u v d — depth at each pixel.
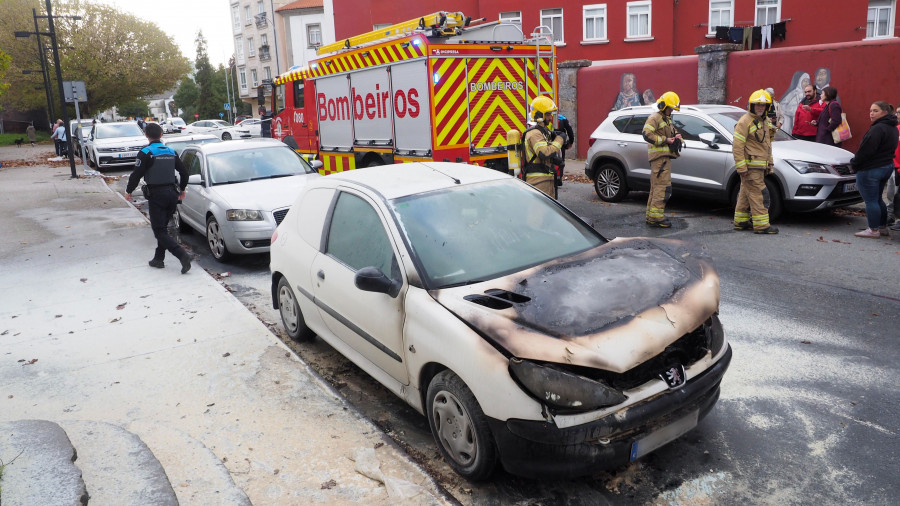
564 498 3.42
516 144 8.38
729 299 6.42
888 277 6.84
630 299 3.47
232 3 67.94
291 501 3.38
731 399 4.37
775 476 3.51
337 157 12.90
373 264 4.28
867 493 3.34
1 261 9.23
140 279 8.02
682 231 9.45
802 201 9.18
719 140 10.10
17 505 3.15
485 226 4.31
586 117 18.62
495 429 3.24
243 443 4.00
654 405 3.19
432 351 3.57
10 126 61.88
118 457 3.71
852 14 20.59
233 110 81.56
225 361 5.31
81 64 46.66
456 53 9.91
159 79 50.34
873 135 8.18
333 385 4.98
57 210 13.43
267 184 9.29
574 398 3.06
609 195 12.05
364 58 11.32
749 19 21.97
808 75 14.26
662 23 22.81
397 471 3.62
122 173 21.38
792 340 5.31
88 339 5.99
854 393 4.37
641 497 3.40
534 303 3.47
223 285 7.78
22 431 3.95
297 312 5.64
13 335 6.21
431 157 10.05
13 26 45.47
